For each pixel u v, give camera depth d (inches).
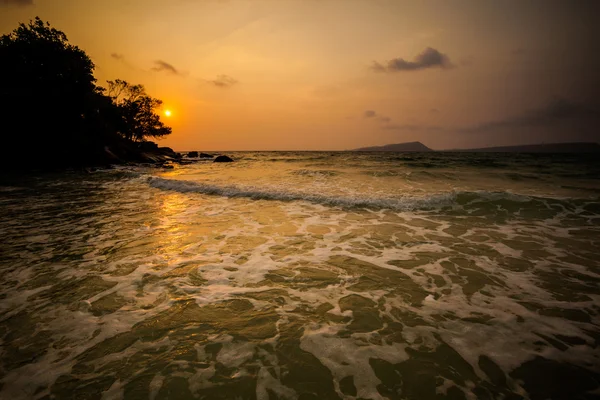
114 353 101.9
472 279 159.6
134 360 98.7
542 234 238.4
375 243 217.6
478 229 251.8
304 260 185.9
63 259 189.6
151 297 140.6
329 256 192.5
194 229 255.8
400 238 229.0
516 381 89.7
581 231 245.3
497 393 85.4
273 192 397.4
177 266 177.6
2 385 87.8
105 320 121.5
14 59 1051.3
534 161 1047.0
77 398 83.6
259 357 100.4
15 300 137.8
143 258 190.9
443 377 91.4
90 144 1142.3
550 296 141.3
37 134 1042.1
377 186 467.5
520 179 544.7
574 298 139.3
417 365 96.3
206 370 94.5
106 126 1396.4
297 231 247.6
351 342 107.9
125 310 129.1
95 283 155.5
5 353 101.7
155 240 227.5
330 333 113.2
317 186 470.3
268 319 122.4
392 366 96.0
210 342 108.1
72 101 1136.2
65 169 1002.1
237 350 103.8
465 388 87.3
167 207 347.6
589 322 119.9
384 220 279.7
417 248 207.5
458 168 749.3
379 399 83.7
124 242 222.8
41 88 1062.4
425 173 629.0
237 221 280.2
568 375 91.5
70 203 382.9
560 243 217.5
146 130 2030.0
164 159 1587.1
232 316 124.4
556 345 105.7
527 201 325.7
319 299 138.7
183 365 96.6
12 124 995.9
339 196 369.7
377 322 120.2
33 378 90.7
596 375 91.4
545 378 90.6
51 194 461.4
